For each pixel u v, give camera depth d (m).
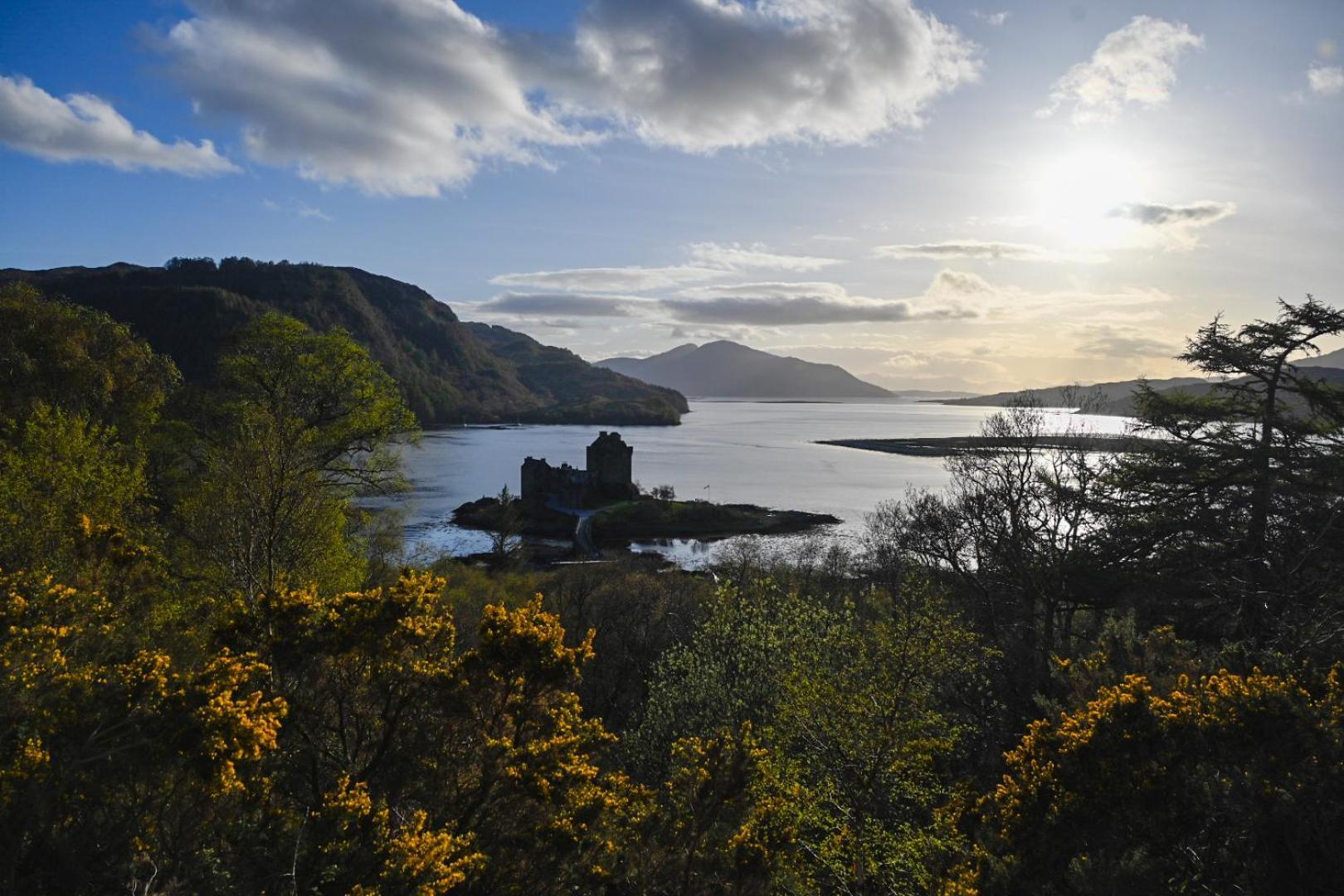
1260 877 8.82
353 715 11.70
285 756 10.28
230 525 19.08
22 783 7.39
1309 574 21.56
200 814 8.45
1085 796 10.12
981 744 18.62
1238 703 10.11
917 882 14.24
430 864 8.74
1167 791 9.73
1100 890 8.93
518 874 10.34
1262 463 27.28
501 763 10.84
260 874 8.45
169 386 47.16
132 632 11.90
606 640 34.84
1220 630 24.73
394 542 34.31
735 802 12.30
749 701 19.28
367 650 11.20
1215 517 27.36
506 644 11.52
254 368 31.11
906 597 17.95
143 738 8.05
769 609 21.00
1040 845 10.14
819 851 15.34
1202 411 29.72
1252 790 9.04
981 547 29.33
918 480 149.75
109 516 20.23
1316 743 9.35
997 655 20.86
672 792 12.25
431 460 172.75
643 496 119.62
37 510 17.14
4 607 9.02
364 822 9.29
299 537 20.25
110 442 31.52
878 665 15.90
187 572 20.03
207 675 8.96
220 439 30.44
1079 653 20.89
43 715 7.96
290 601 11.42
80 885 7.27
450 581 45.91
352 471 31.33
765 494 129.88
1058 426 32.69
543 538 97.31
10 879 7.07
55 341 38.19
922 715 15.67
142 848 7.73
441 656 12.09
